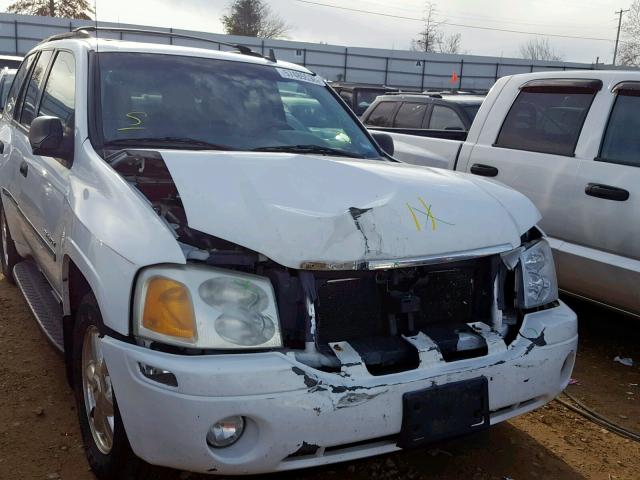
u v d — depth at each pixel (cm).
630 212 437
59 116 387
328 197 271
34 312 397
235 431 234
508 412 282
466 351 272
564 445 348
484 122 573
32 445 316
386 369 255
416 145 646
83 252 277
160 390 228
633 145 452
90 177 307
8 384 378
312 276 249
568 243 479
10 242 533
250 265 246
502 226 294
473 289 291
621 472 325
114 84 363
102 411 282
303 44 4159
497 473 315
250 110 383
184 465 234
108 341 247
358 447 248
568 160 485
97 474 285
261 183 273
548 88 527
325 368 242
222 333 235
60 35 486
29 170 415
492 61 4306
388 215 267
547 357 285
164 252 242
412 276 271
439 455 328
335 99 439
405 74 4309
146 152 297
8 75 850
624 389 428
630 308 446
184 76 384
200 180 271
